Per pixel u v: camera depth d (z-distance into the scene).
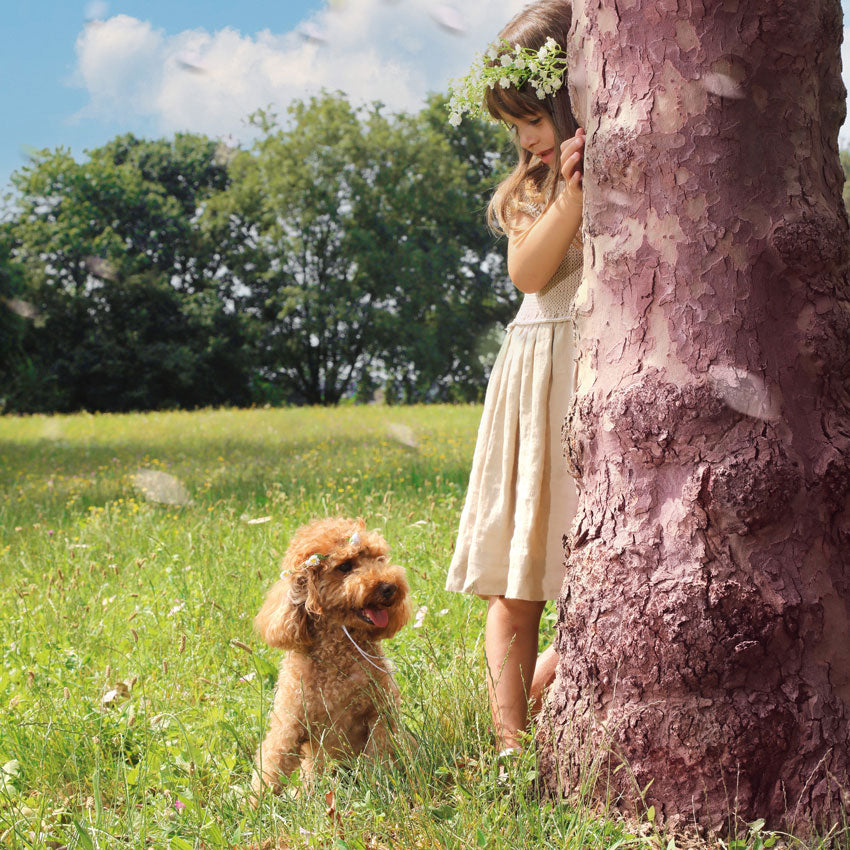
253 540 6.27
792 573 2.43
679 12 2.47
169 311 50.53
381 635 3.50
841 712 2.42
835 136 2.66
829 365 2.49
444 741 3.11
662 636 2.44
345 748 3.29
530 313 3.32
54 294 43.72
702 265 2.48
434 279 50.75
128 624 4.72
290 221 52.47
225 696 3.74
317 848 2.52
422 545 5.65
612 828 2.44
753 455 2.42
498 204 3.49
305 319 51.00
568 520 3.15
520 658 3.25
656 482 2.54
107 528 7.28
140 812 2.80
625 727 2.49
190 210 57.62
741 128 2.46
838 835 2.31
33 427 23.69
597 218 2.68
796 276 2.48
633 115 2.54
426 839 2.50
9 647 4.44
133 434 20.73
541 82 3.10
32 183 47.50
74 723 3.36
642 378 2.54
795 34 2.47
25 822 2.72
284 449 15.32
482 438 3.39
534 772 2.64
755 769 2.39
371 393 54.50
